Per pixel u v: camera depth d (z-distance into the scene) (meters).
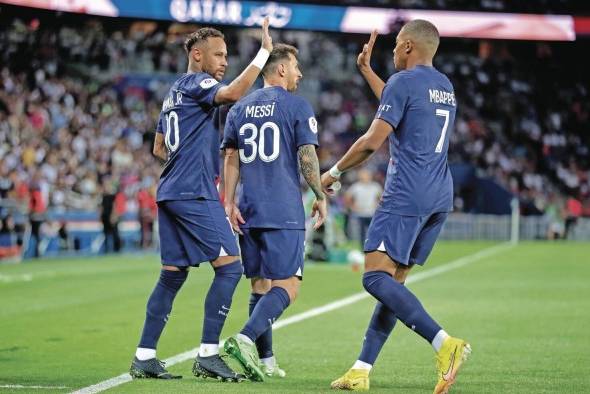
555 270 47.56
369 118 100.12
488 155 98.31
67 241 61.47
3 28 85.44
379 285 15.73
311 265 51.69
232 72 99.94
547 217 87.75
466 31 94.88
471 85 108.94
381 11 93.62
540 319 27.47
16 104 75.06
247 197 17.30
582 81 108.94
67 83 84.75
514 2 98.06
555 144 103.62
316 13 91.69
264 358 17.88
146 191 66.12
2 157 65.00
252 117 17.38
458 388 16.64
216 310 17.19
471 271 46.84
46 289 36.72
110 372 18.20
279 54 17.62
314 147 17.19
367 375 16.33
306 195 53.91
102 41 93.69
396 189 15.95
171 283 17.62
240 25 88.44
